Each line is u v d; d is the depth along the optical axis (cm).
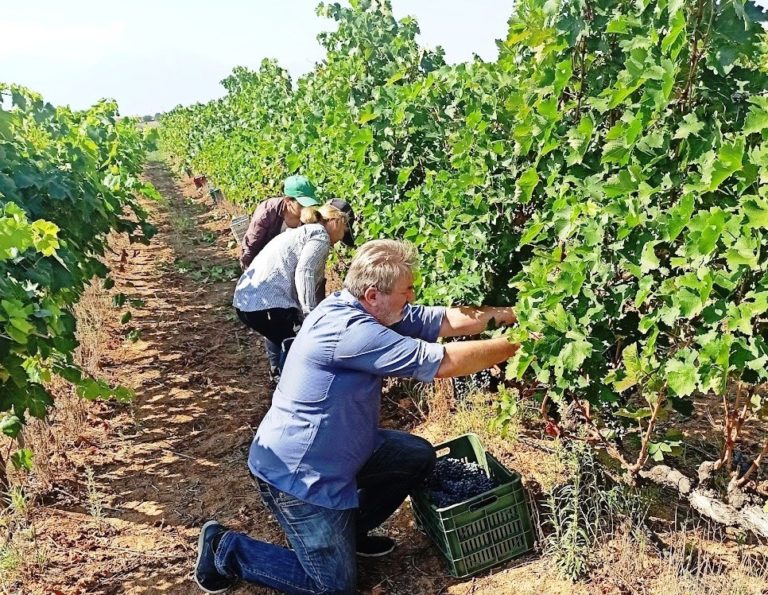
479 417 423
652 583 299
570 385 303
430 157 513
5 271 373
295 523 300
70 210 547
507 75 414
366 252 296
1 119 490
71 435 482
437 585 321
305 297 445
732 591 287
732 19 265
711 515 329
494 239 392
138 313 798
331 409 292
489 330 353
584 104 331
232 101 1595
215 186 1731
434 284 435
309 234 467
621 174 283
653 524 339
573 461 325
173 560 358
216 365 629
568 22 311
